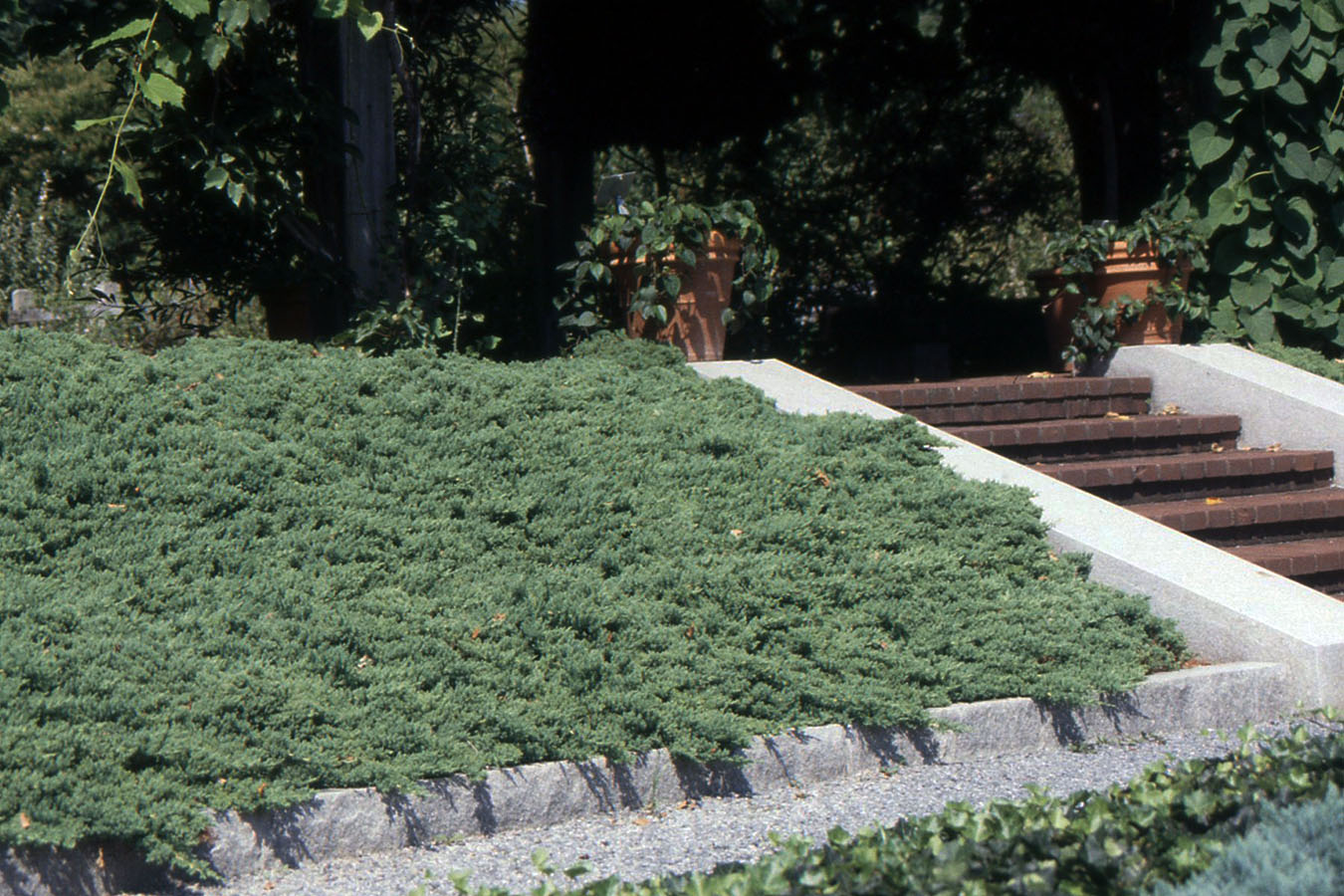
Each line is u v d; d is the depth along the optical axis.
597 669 4.56
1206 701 5.21
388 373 6.32
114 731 3.79
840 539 5.73
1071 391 8.75
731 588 5.16
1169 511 7.18
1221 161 9.45
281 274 7.84
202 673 4.11
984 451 7.24
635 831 4.07
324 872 3.71
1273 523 7.39
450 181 8.00
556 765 4.20
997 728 4.87
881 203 15.57
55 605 4.25
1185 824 2.93
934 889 2.51
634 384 6.98
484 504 5.43
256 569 4.81
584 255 8.12
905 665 4.93
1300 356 9.21
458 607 4.85
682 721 4.41
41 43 7.16
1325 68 9.28
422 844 3.94
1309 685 5.27
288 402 5.93
